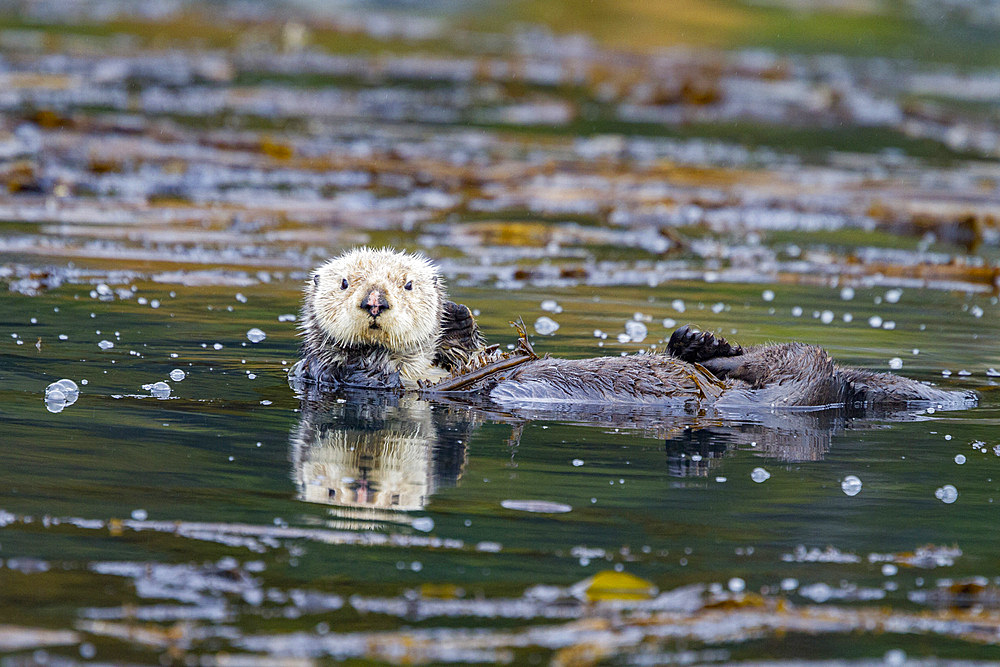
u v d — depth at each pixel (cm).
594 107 7894
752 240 4328
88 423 1822
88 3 11612
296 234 3966
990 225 4728
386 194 4866
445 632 1138
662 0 13138
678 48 10756
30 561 1258
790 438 1914
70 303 2766
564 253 3928
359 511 1469
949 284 3650
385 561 1305
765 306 3147
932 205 5009
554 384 2133
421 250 3819
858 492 1620
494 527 1427
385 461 1697
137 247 3581
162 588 1209
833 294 3391
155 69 7975
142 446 1712
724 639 1148
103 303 2794
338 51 9631
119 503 1455
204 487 1534
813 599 1248
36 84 6925
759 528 1458
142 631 1111
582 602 1213
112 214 4100
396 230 4147
